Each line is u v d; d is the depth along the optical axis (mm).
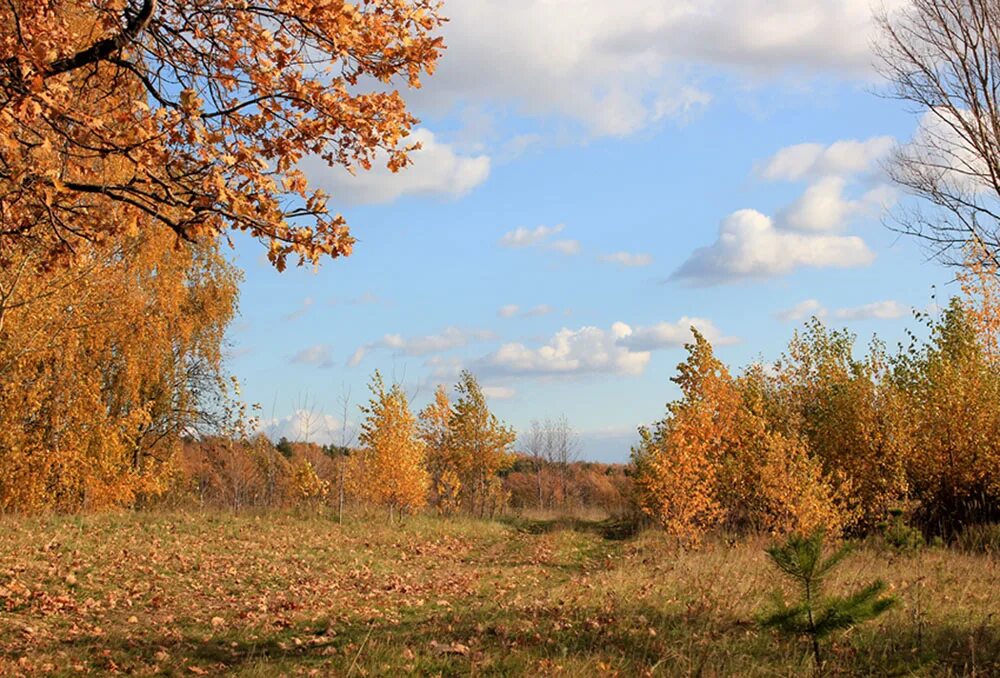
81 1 6469
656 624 8523
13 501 19766
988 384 19797
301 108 6699
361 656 7719
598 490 50250
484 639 8281
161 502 27266
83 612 10391
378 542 20453
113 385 24750
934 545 15109
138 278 23922
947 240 21109
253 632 9484
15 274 18047
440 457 33344
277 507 26203
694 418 17797
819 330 25047
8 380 20078
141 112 6672
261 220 6285
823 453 21516
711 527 18938
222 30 6758
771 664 6789
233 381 27719
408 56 6785
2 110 5363
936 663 6629
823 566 5719
